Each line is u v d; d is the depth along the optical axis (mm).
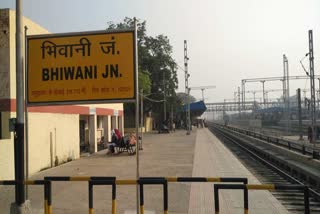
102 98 7672
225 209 9344
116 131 24156
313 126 28984
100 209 9203
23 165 7734
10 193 11305
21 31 7895
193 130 67562
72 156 20391
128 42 7625
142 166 17406
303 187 5871
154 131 64938
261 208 9414
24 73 8086
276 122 62062
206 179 6551
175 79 65562
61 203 9891
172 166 17406
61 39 7832
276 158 22016
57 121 18453
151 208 9344
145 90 52781
